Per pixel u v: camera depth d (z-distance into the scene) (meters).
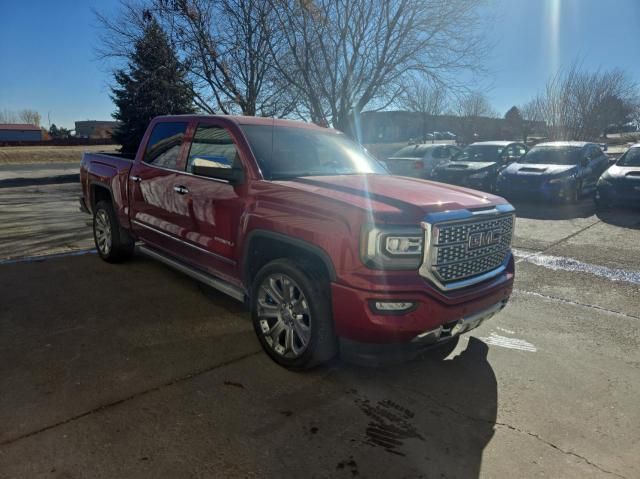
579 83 31.00
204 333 3.96
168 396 3.00
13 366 3.31
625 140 40.25
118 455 2.43
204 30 12.34
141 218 5.02
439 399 3.10
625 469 2.47
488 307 3.28
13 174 24.31
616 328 4.34
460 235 3.06
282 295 3.39
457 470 2.43
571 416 2.94
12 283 5.09
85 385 3.09
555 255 6.95
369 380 3.30
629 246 7.49
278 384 3.20
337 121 12.88
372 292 2.80
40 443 2.50
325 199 3.12
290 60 12.58
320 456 2.49
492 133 40.59
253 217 3.50
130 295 4.81
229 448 2.52
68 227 8.59
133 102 23.75
